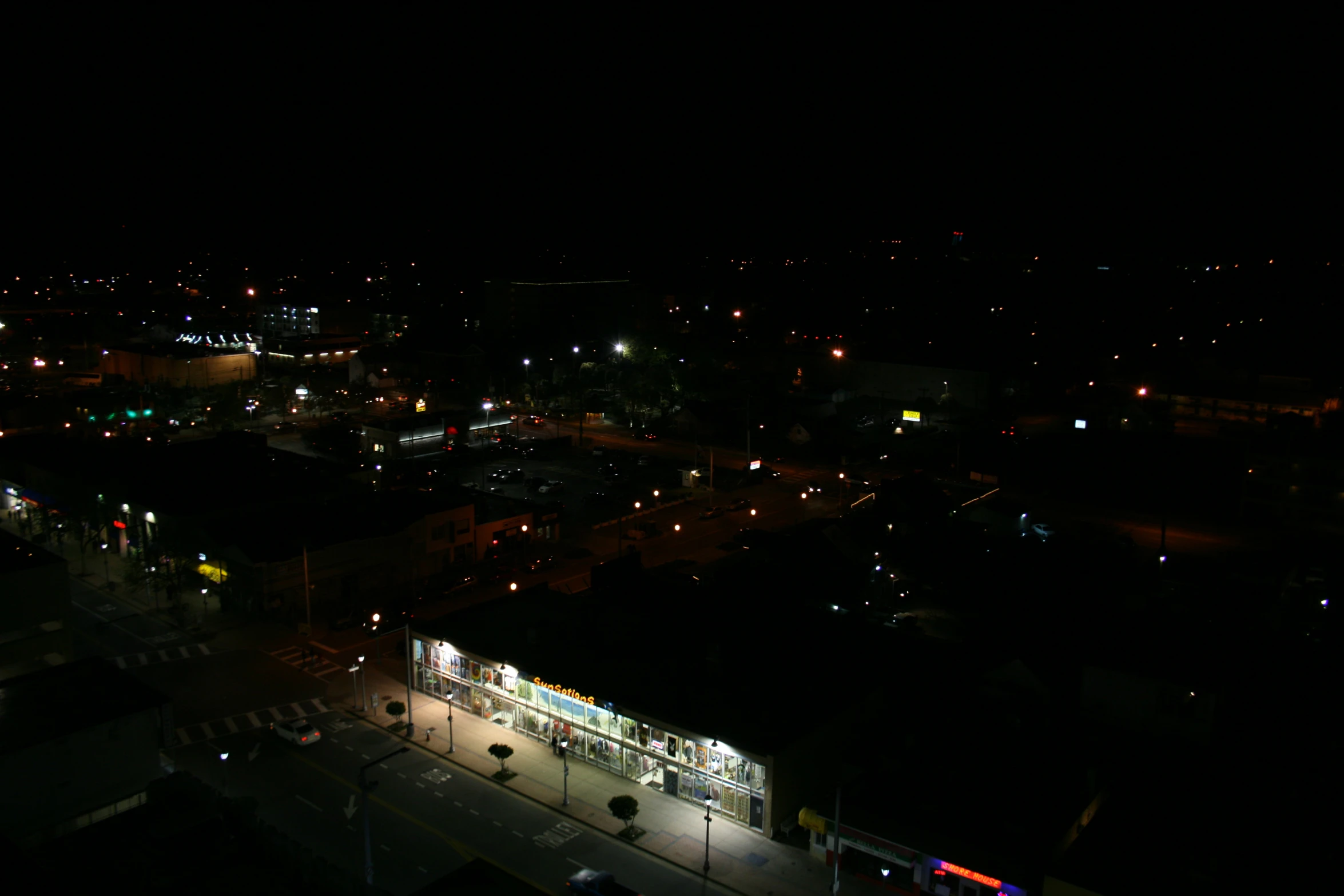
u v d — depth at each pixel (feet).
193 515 268.21
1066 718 180.24
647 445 469.57
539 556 300.61
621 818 151.23
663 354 567.59
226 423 467.93
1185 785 149.69
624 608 219.00
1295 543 311.68
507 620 210.59
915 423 497.05
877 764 158.71
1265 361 591.78
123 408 448.65
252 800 118.11
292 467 343.87
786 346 649.61
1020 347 653.30
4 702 145.38
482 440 454.81
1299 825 134.00
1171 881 119.34
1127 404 513.86
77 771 136.77
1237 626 236.02
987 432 475.72
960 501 346.13
